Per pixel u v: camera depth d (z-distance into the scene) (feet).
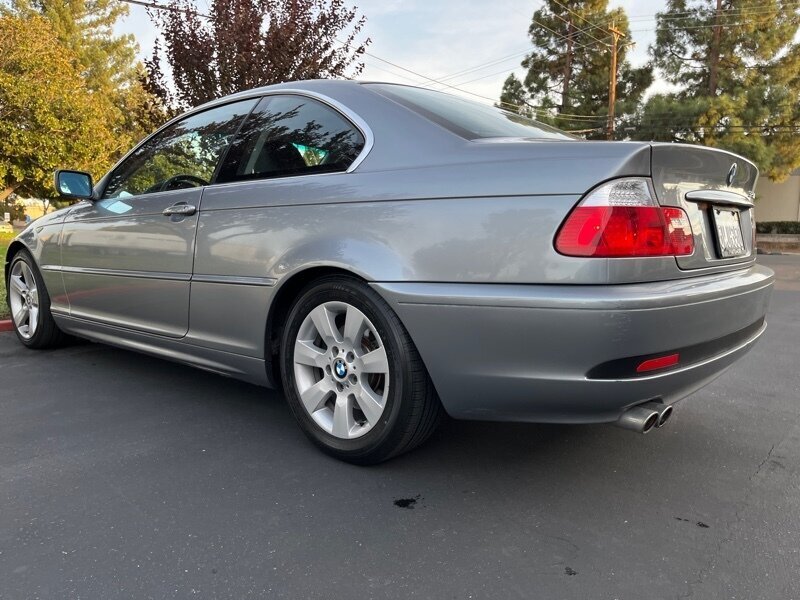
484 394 7.52
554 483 8.55
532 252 6.92
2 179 53.98
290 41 25.68
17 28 55.06
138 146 12.61
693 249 7.58
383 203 8.05
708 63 90.02
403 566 6.55
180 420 10.77
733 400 12.60
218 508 7.72
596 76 100.63
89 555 6.68
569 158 6.98
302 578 6.33
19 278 15.75
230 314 9.89
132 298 11.75
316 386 9.14
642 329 6.63
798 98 86.43
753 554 6.87
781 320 23.82
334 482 8.47
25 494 8.02
